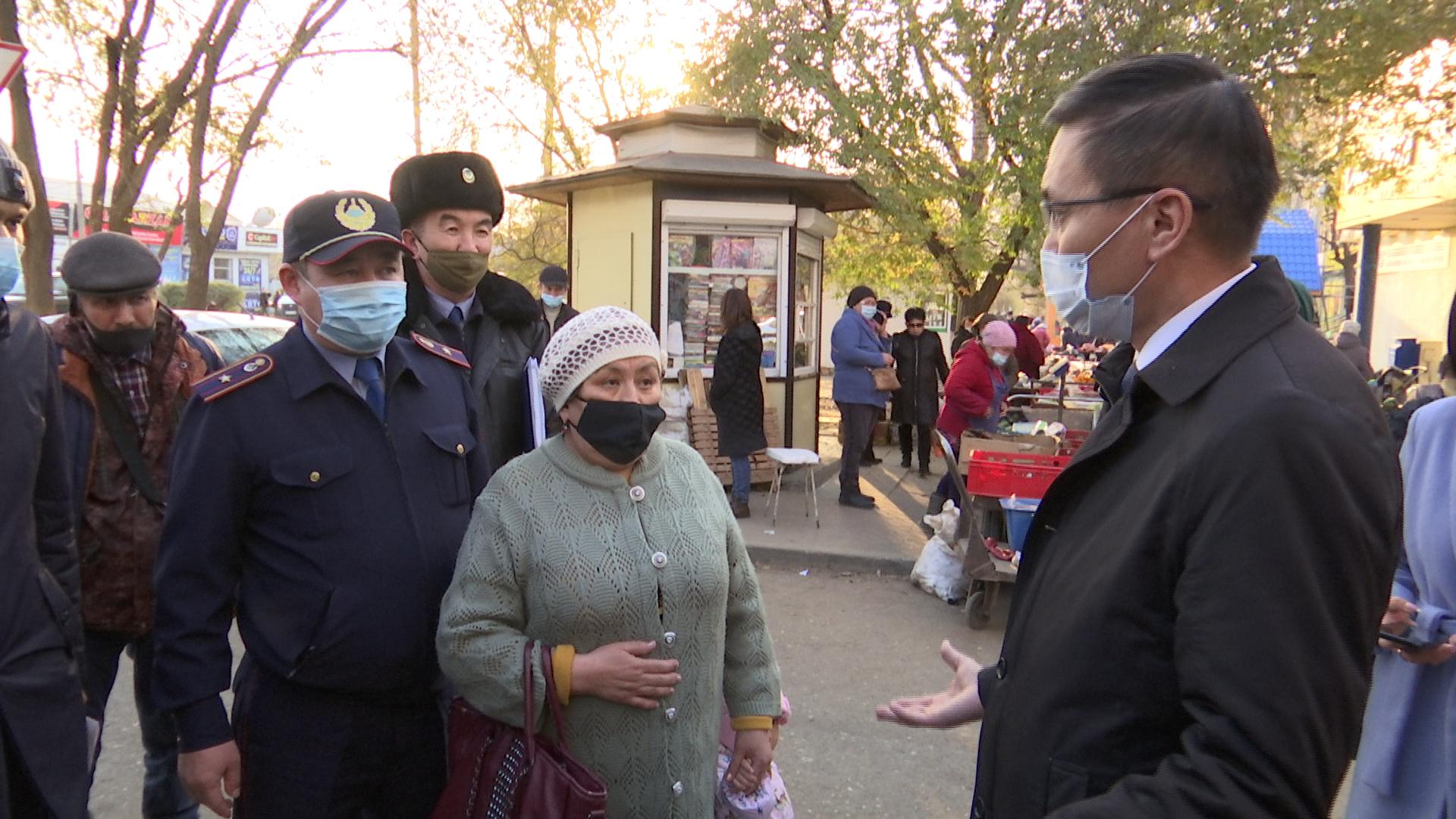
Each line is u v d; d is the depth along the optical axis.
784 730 4.07
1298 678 0.97
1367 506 1.02
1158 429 1.20
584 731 1.86
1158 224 1.23
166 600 1.93
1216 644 1.01
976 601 5.38
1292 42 8.52
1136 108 1.24
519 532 1.91
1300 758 0.97
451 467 2.16
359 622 1.93
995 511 5.61
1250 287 1.21
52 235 9.08
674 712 1.93
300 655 1.92
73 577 2.10
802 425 9.80
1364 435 1.04
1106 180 1.25
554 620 1.87
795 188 8.83
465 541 1.97
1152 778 1.06
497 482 1.99
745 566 2.21
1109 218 1.26
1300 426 1.02
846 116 9.09
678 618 1.93
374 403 2.09
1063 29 8.70
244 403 1.94
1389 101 9.59
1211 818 0.99
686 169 8.26
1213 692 1.01
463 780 1.84
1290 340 1.14
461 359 2.35
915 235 9.57
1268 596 0.99
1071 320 1.36
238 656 4.85
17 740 1.83
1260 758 0.97
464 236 2.61
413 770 2.08
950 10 9.00
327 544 1.94
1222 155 1.20
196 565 1.93
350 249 1.91
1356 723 1.01
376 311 1.95
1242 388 1.09
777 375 9.12
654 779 1.90
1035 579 1.35
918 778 3.69
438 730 2.13
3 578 1.83
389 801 2.08
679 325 8.72
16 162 1.93
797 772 3.72
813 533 7.22
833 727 4.11
